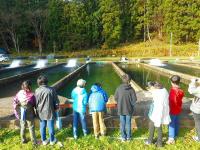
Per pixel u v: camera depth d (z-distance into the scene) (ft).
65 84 67.41
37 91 24.76
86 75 93.09
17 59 177.37
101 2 220.43
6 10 223.71
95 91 26.66
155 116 23.86
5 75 96.94
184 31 205.87
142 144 25.00
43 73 101.91
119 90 25.53
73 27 216.74
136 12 230.68
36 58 184.65
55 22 217.77
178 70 100.73
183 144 24.77
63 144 25.18
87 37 218.79
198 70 100.48
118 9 217.97
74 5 218.18
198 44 202.49
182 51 196.54
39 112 24.76
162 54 197.88
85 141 25.80
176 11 204.85
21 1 233.96
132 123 29.27
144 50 202.18
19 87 61.36
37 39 230.07
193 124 29.04
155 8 223.92
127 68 118.11
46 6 238.68
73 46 217.36
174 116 25.11
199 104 24.70
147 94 42.42
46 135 27.27
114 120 29.32
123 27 230.27
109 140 26.00
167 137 26.45
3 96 48.44
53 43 219.41
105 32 217.97
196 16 203.62
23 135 25.32
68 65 138.51
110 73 98.68
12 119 30.50
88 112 31.96
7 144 25.32
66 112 33.60
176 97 24.94
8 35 228.22
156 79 79.00
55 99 25.07
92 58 185.16
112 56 200.54
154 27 234.17
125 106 25.31
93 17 220.64
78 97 26.45
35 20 219.61
